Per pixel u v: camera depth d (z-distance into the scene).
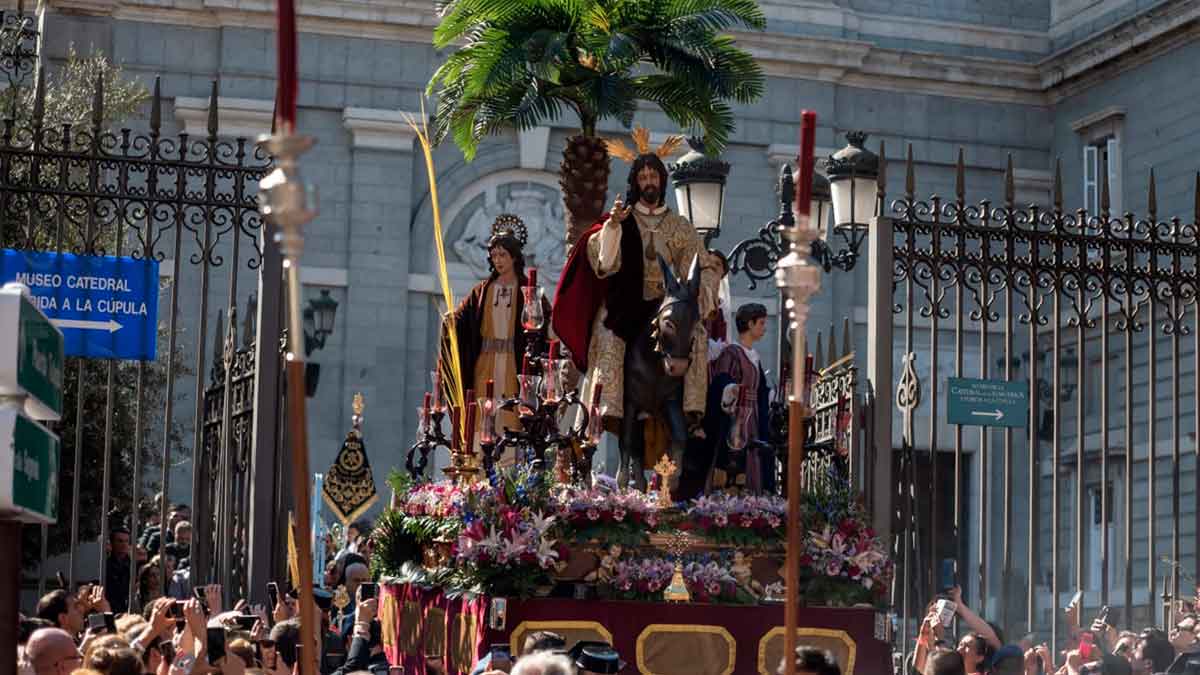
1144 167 51.28
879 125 54.19
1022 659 16.23
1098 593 44.91
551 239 51.91
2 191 20.41
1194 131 49.31
